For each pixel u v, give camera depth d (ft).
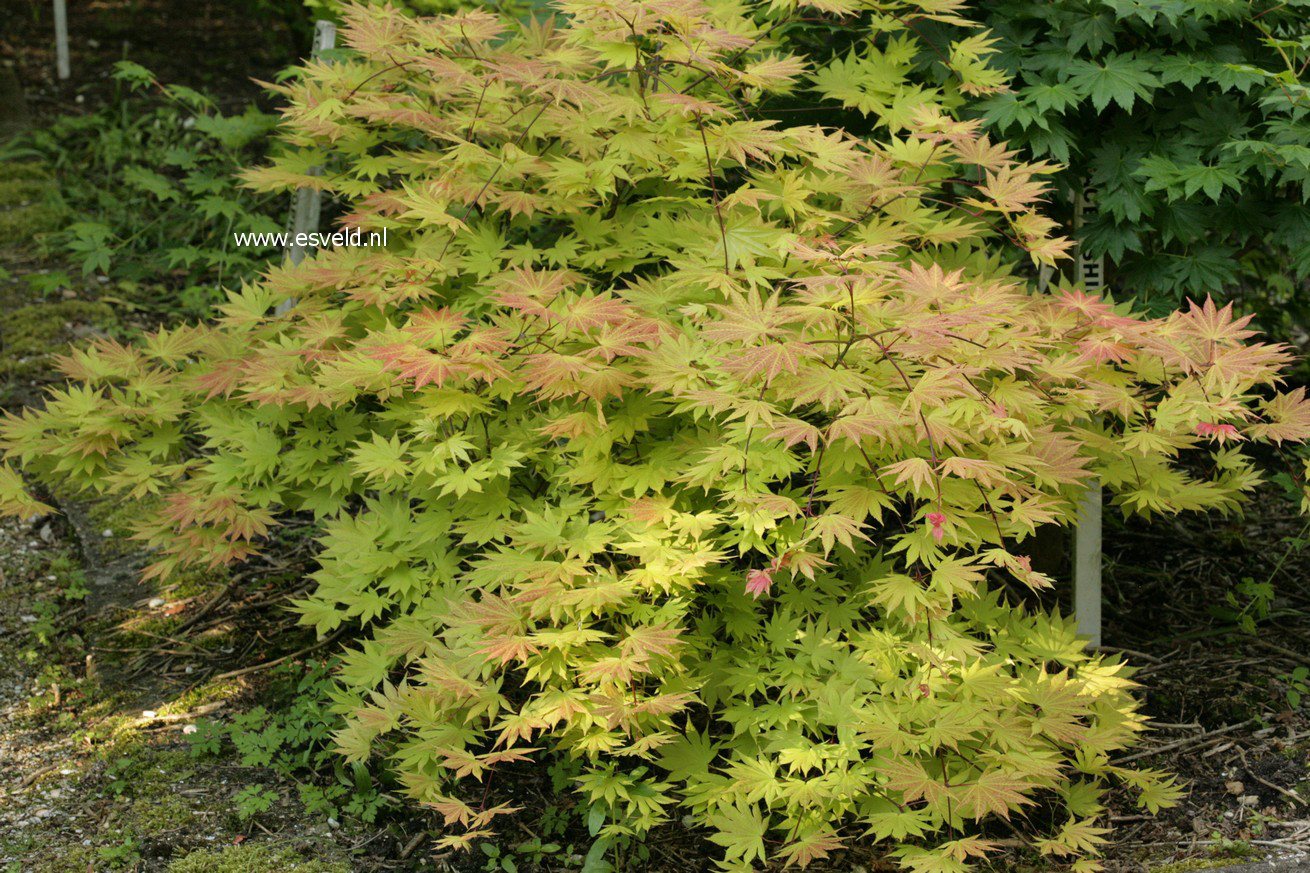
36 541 12.99
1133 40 11.06
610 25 9.41
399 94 10.03
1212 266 10.93
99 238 17.16
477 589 9.73
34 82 21.74
